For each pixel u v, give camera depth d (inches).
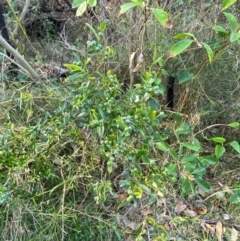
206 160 58.3
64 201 61.1
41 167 55.9
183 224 62.1
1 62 75.9
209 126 65.9
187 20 69.9
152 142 53.0
